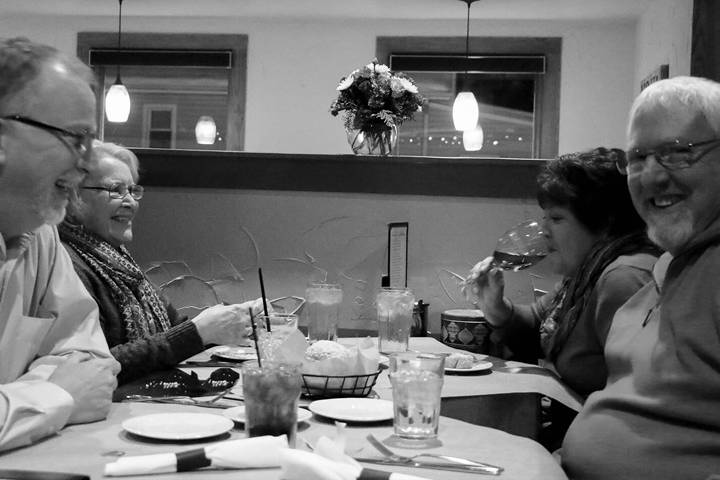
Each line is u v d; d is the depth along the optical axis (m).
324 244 3.00
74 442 1.19
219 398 1.55
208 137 5.91
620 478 1.40
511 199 2.94
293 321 1.65
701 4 3.26
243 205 3.01
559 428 2.08
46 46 1.27
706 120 1.46
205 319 1.92
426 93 5.99
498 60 5.68
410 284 2.99
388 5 5.45
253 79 5.89
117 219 2.26
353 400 1.48
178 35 5.93
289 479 0.98
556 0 5.20
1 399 1.17
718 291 1.37
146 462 1.03
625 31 5.64
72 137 1.25
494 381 1.86
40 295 1.50
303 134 5.86
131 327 2.13
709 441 1.34
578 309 1.97
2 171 1.23
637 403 1.43
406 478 0.96
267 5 5.54
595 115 5.69
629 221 2.07
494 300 2.41
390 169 2.95
